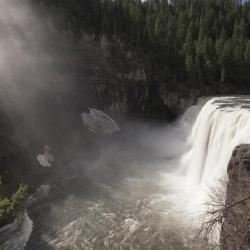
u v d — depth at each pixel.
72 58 53.88
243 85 59.69
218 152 29.39
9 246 21.34
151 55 65.12
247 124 26.02
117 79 55.75
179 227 23.67
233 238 11.70
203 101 48.88
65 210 26.28
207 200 24.75
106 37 63.25
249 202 12.64
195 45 63.38
